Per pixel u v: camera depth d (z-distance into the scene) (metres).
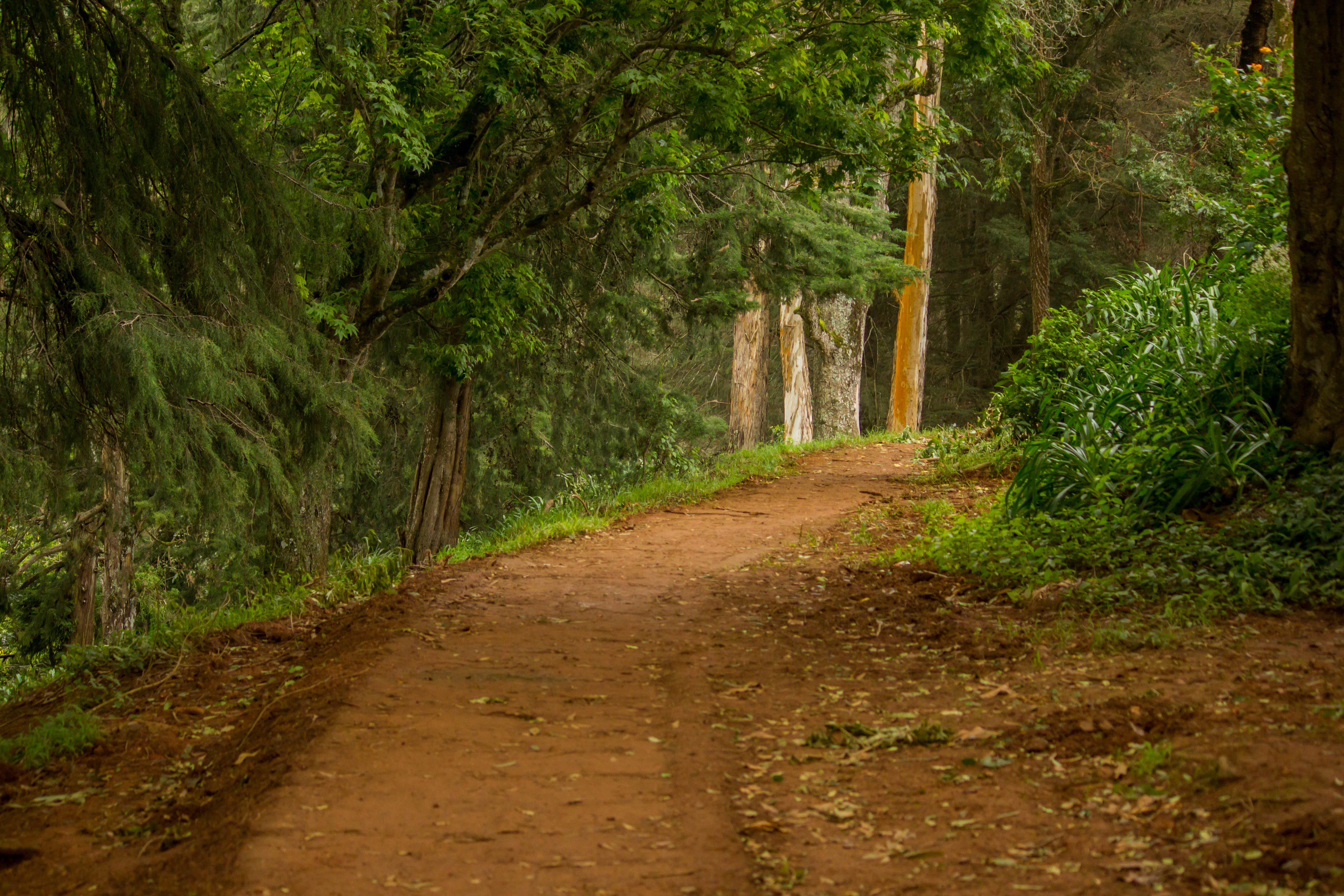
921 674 5.86
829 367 26.08
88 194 7.36
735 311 18.80
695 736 5.01
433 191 12.90
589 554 10.26
